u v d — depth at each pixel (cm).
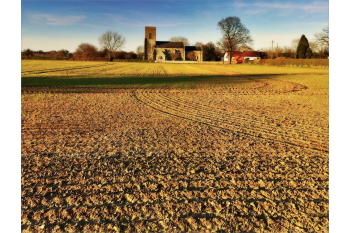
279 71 4531
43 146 696
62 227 376
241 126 954
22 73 3212
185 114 1157
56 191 470
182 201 443
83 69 4341
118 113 1150
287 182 515
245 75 3606
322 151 693
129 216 402
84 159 610
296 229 376
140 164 587
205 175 540
